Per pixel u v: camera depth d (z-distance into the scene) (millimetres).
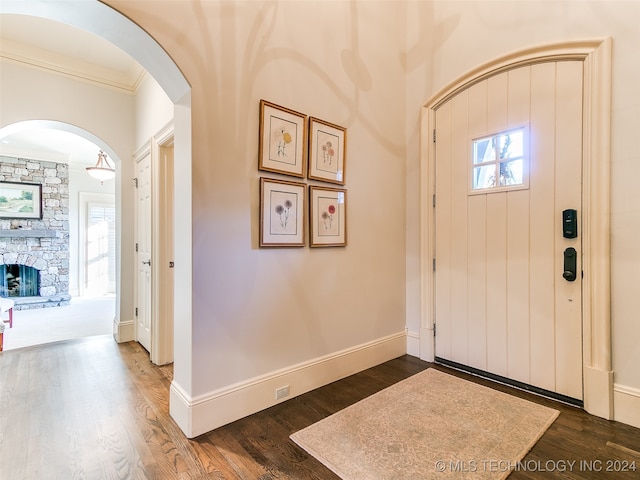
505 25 2371
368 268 2730
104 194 7164
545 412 1987
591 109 1990
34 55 2959
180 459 1562
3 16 2518
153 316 2855
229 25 1892
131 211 3514
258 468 1501
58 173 6359
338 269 2498
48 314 5344
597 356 1963
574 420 1909
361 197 2670
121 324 3441
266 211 2035
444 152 2768
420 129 2918
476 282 2564
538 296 2236
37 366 2764
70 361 2885
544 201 2207
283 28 2146
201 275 1771
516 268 2342
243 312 1945
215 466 1515
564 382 2123
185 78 1725
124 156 3477
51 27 2664
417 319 2982
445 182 2764
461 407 2049
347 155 2561
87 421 1902
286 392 2146
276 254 2111
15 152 5855
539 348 2230
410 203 3041
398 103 2998
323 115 2383
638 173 1843
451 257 2725
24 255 6039
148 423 1881
